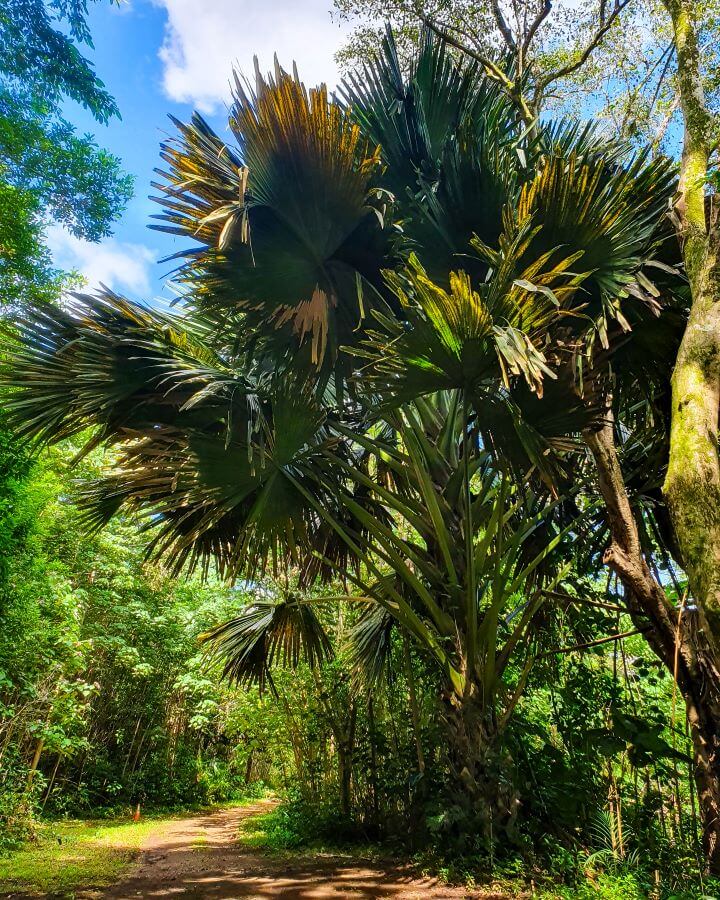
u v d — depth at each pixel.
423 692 6.00
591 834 4.09
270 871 4.61
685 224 2.88
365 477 4.71
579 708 4.55
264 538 4.61
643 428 4.45
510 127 4.32
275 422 4.07
